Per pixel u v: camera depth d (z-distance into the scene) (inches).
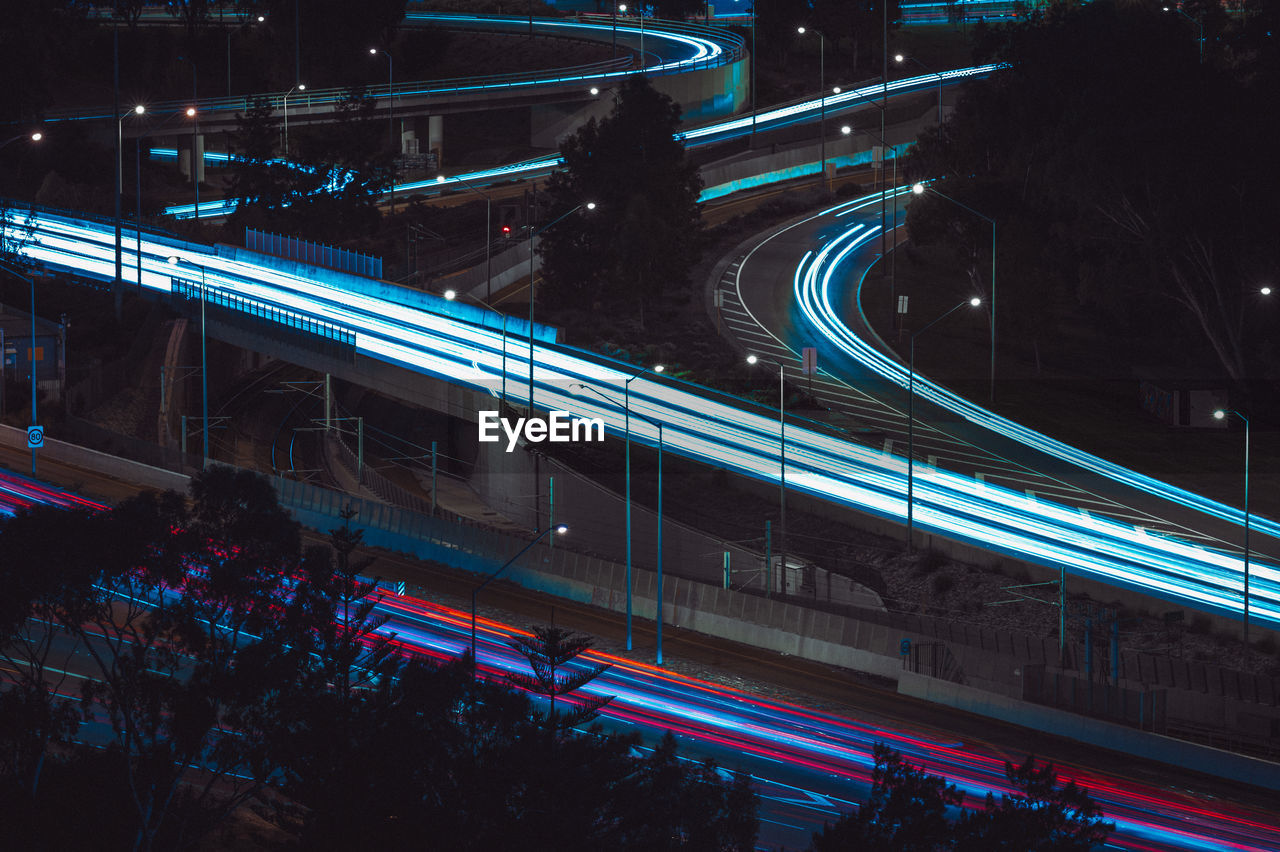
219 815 1223.5
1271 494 3400.6
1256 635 2588.6
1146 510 3292.3
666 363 4224.9
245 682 1173.7
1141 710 2279.8
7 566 1165.1
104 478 3115.2
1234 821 1862.7
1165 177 3969.0
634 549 3250.5
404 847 1052.5
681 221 4724.4
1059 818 1046.4
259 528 1264.8
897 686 2432.3
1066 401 4015.8
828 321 4611.2
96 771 1197.7
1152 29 4480.8
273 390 4498.0
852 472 3469.5
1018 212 4466.0
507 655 2368.4
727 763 1908.2
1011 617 2802.7
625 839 1088.8
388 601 2625.5
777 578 3019.2
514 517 3531.0
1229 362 4008.4
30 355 3720.5
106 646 1919.3
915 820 1033.5
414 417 4357.8
